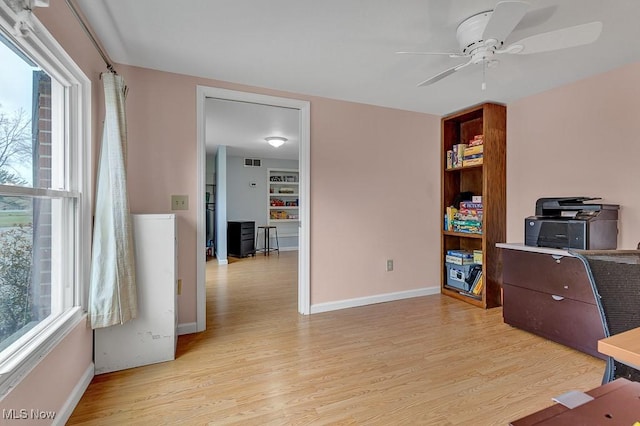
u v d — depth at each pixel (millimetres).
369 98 3178
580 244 2281
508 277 2764
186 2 1664
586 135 2678
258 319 2969
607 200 2543
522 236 3201
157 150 2523
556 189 2904
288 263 6012
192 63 2396
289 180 8008
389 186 3514
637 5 1665
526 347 2340
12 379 1119
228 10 1738
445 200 3793
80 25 1709
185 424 1519
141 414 1588
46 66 1506
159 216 2137
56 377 1443
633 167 2387
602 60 2328
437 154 3799
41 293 1499
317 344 2414
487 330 2668
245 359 2176
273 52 2213
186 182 2617
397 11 1732
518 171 3240
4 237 1224
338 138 3230
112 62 2363
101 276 1860
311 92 3008
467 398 1716
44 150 1538
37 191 1378
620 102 2457
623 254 1116
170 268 2164
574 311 2262
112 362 2008
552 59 2301
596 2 1640
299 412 1607
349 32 1957
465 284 3529
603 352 814
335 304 3236
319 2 1662
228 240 6941
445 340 2473
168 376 1954
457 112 3623
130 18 1809
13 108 1281
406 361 2135
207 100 3377
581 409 679
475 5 1679
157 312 2125
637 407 684
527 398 1712
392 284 3549
